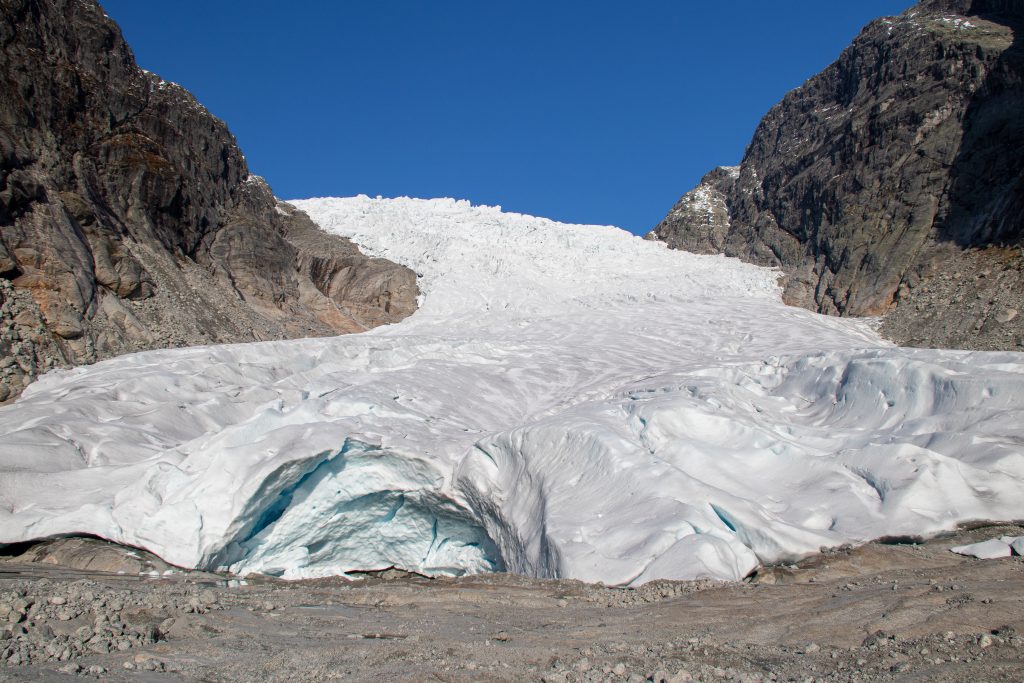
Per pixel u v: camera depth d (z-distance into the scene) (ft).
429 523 66.49
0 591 35.83
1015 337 98.58
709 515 48.21
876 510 49.03
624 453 54.80
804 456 56.08
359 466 63.31
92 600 35.94
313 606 41.24
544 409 82.64
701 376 84.23
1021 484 49.55
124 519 53.83
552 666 26.58
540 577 50.31
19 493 54.65
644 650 28.86
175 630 32.71
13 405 68.74
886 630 29.55
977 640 26.73
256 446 58.70
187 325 105.19
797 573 42.14
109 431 63.77
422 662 27.84
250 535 59.11
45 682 23.52
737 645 29.17
